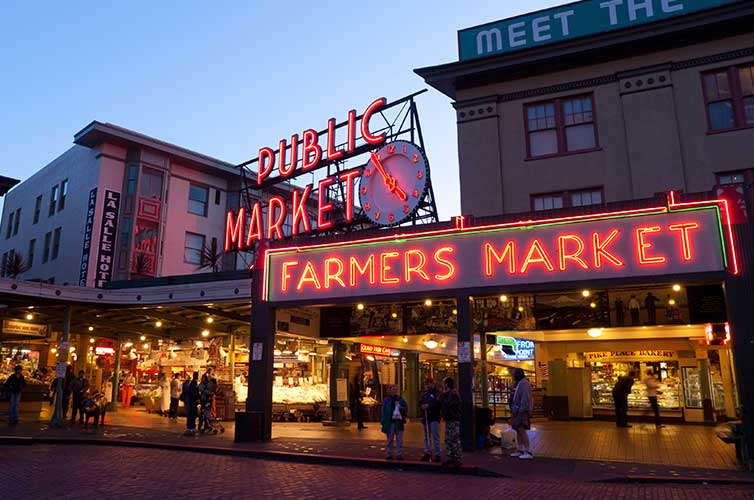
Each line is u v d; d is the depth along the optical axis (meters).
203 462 13.25
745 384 12.33
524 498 9.48
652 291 14.83
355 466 13.03
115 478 10.81
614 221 14.06
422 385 27.88
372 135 24.34
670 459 13.05
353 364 25.95
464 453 14.13
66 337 20.12
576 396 24.00
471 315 15.04
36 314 23.66
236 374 27.41
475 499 9.38
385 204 22.05
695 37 17.95
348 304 16.77
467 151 19.92
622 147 18.23
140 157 34.41
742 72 17.44
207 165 37.06
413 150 21.66
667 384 23.42
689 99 17.78
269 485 10.41
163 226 34.84
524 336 24.80
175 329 27.25
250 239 27.80
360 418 20.62
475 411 14.95
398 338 24.12
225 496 9.35
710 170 17.17
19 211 41.75
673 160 17.47
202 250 36.78
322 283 16.78
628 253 13.80
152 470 11.88
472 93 20.42
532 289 14.47
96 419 19.53
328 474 11.78
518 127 19.59
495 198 19.23
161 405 24.91
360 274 16.34
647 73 18.28
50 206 37.75
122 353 30.81
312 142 27.16
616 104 18.58
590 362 25.06
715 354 23.08
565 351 25.55
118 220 33.28
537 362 26.05
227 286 19.31
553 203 18.80
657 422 19.83
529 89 19.67
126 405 29.22
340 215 25.94
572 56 19.09
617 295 15.09
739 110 17.25
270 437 16.56
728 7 17.20
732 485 10.60
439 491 10.05
